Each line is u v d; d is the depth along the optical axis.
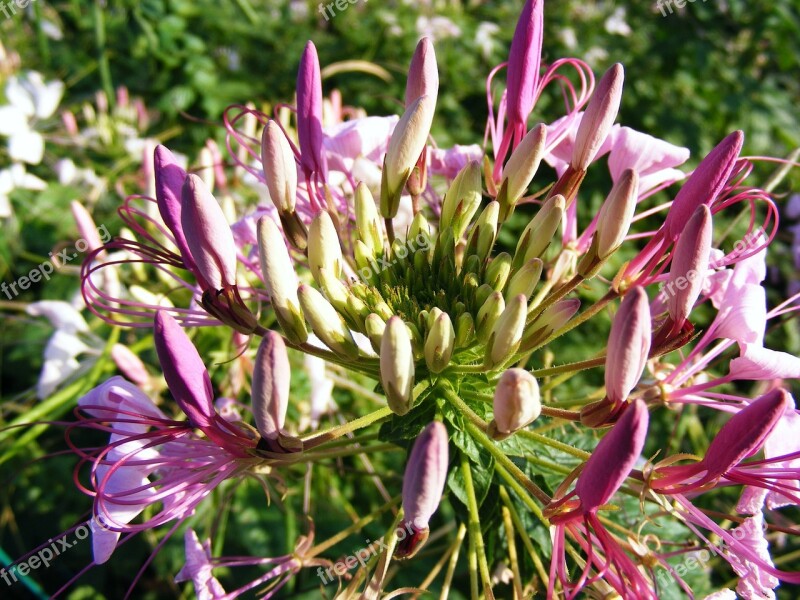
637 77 0.48
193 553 0.16
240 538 0.26
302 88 0.16
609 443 0.11
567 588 0.13
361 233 0.17
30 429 0.24
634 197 0.14
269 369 0.12
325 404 0.22
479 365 0.16
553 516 0.13
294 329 0.14
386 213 0.16
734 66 0.53
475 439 0.16
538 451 0.17
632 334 0.12
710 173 0.13
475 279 0.16
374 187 0.20
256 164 0.27
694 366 0.16
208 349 0.23
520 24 0.16
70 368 0.26
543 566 0.16
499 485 0.17
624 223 0.14
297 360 0.24
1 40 0.44
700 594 0.17
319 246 0.15
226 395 0.22
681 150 0.17
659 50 0.49
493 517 0.17
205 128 0.42
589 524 0.13
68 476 0.31
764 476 0.13
